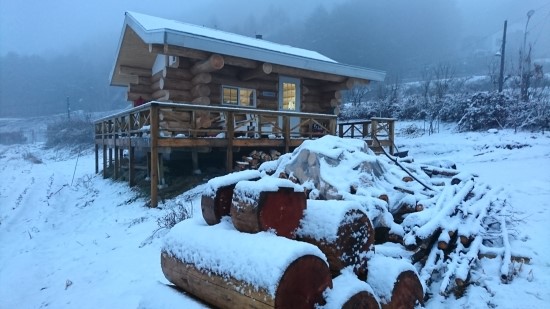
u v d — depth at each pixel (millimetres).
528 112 15242
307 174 5555
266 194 2131
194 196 7414
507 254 4145
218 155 10164
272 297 1728
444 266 4047
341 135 13422
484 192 6043
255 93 12039
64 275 5105
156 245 5449
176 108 7992
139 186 9328
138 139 8742
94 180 13039
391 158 7105
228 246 2107
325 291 1909
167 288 2531
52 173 16219
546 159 10531
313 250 1879
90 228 7281
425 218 4457
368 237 2355
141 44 12117
